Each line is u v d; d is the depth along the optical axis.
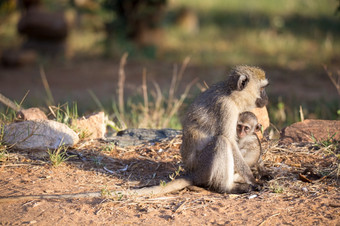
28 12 33.22
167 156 10.47
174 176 9.40
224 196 8.35
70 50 34.28
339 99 21.73
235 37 38.53
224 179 8.59
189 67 30.75
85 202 7.98
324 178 8.84
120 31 33.25
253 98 9.02
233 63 31.38
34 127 10.45
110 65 31.66
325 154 9.94
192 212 7.58
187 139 9.19
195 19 41.44
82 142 11.05
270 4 47.19
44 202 7.97
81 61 32.62
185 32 39.72
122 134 12.05
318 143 10.42
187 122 9.27
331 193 8.16
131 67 31.19
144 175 9.47
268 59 32.41
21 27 33.50
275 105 19.69
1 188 8.50
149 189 8.47
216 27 41.59
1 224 7.18
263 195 8.25
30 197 8.00
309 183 8.66
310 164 9.56
